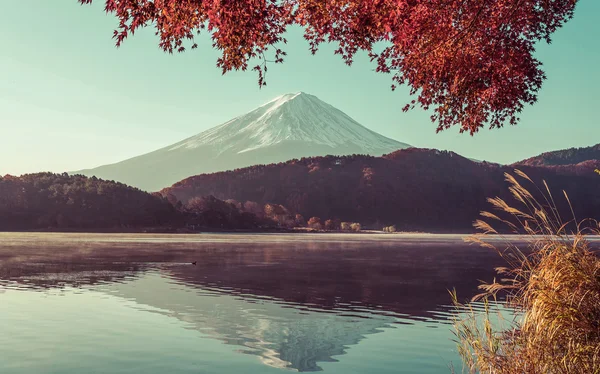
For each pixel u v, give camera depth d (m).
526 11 9.67
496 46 9.83
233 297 22.00
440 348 13.24
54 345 13.05
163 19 7.04
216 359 12.05
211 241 95.19
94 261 40.94
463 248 74.81
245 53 7.76
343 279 29.80
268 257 49.38
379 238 145.62
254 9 7.23
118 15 6.95
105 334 14.41
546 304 5.53
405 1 7.91
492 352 6.28
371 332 15.23
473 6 9.28
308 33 9.01
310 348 13.22
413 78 10.27
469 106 10.53
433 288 25.80
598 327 5.32
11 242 76.12
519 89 10.13
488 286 6.42
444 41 9.36
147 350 12.72
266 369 11.33
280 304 20.25
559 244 5.75
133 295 22.05
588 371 5.25
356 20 8.48
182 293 22.95
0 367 11.15
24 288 23.72
